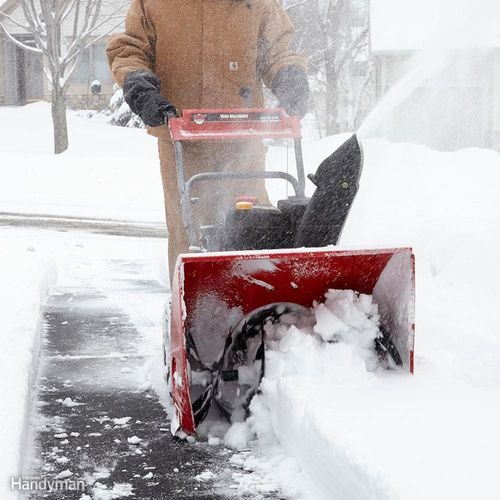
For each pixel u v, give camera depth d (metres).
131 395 4.30
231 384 3.86
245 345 3.88
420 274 6.30
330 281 3.87
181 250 5.50
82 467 3.36
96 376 4.63
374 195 9.79
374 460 2.79
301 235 4.20
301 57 5.30
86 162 18.59
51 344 5.33
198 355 3.84
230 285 3.74
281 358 3.78
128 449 3.56
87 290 7.39
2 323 5.03
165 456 3.49
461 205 8.79
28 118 29.05
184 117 4.45
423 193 9.71
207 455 3.51
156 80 4.79
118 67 5.02
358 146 4.18
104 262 9.35
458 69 21.39
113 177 17.89
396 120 21.97
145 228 12.93
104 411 4.05
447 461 2.79
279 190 13.39
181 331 3.54
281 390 3.58
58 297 6.98
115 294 7.16
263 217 4.20
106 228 12.75
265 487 3.16
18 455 3.17
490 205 8.69
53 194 17.09
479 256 6.05
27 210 14.99
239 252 3.53
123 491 3.13
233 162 5.41
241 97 5.37
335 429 3.09
